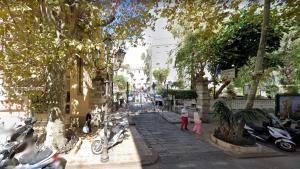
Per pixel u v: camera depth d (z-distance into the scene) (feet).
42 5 27.63
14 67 28.09
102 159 27.99
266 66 57.98
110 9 33.53
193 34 61.05
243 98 60.95
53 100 31.12
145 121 59.21
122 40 38.32
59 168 21.08
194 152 32.35
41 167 20.25
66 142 32.01
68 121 45.06
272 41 54.75
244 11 51.67
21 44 26.61
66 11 30.76
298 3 39.19
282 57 61.82
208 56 59.62
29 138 27.37
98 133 38.96
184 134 43.93
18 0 25.45
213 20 42.19
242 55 55.42
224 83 61.87
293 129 37.06
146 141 38.52
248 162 28.27
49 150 22.29
